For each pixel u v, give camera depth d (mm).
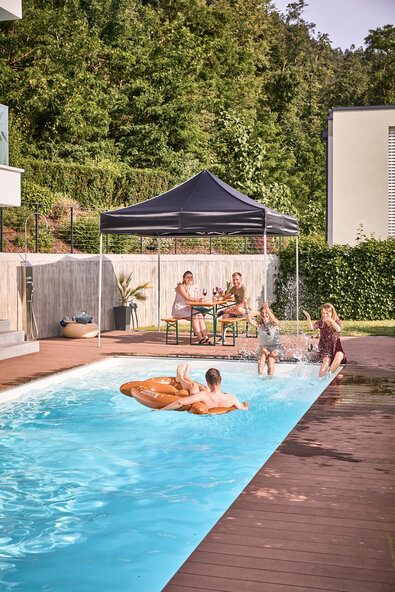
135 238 20594
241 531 3824
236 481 5328
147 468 5719
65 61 29469
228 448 6273
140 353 11672
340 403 7625
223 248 22734
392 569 3305
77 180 23875
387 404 7547
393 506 4242
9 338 12117
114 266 16688
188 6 43875
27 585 3613
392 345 13094
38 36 29797
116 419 7457
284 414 7504
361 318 19750
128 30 35750
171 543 4152
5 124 12688
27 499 5004
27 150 26641
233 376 9781
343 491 4555
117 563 3877
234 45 46438
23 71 27406
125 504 4867
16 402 8305
